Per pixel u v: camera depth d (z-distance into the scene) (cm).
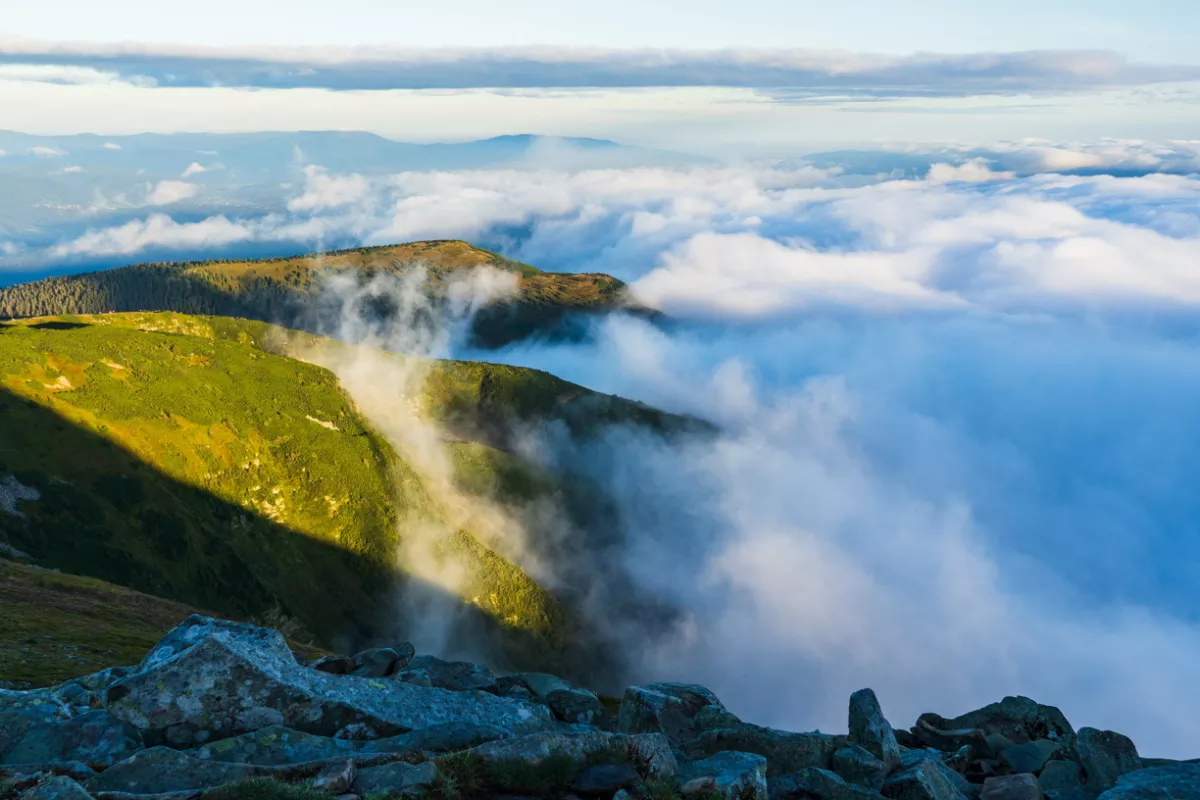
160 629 6900
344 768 1343
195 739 1580
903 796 1627
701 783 1403
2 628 5175
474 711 1769
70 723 1557
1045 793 1783
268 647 1739
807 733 1805
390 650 2155
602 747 1442
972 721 2142
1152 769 1670
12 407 15338
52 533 13450
